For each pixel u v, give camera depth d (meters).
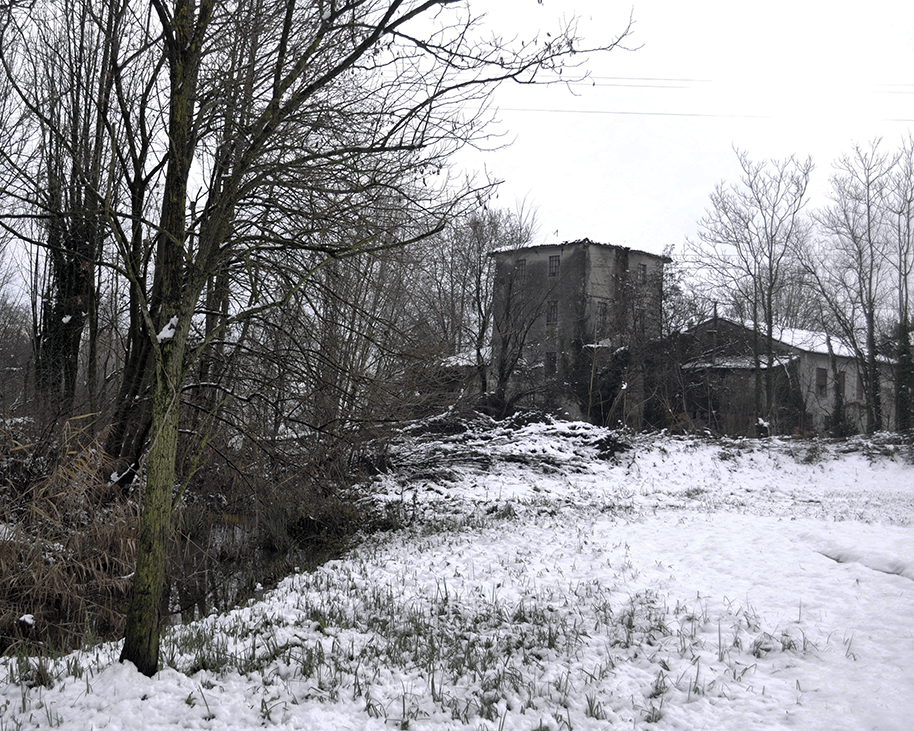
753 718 5.68
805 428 50.50
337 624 8.77
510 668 7.01
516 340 37.16
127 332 15.94
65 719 5.41
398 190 9.33
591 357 43.56
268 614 9.40
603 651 7.54
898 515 19.16
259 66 9.27
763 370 50.03
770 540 12.49
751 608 8.62
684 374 46.09
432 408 25.16
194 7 7.04
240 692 6.14
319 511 17.84
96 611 10.25
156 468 6.23
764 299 48.53
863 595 8.78
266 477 15.61
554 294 51.06
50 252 15.44
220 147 8.79
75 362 15.99
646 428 43.44
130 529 11.62
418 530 17.34
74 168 11.73
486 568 11.84
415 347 15.09
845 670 6.55
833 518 17.12
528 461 28.84
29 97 12.41
